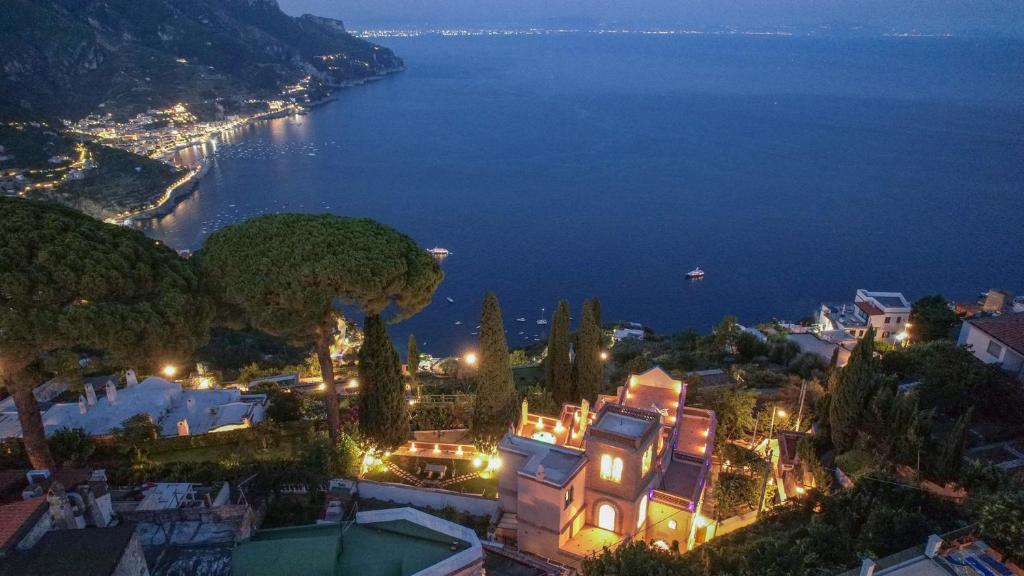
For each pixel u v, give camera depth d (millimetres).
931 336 69062
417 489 39531
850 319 94438
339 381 73000
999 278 145750
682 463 41219
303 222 43344
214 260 40562
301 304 38312
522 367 79000
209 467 37031
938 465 35188
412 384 63844
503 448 37438
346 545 27000
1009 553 26875
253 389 61344
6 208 33031
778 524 36750
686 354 76188
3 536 21359
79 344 31922
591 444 35812
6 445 37656
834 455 43156
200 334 37344
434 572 25031
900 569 26422
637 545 27734
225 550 27094
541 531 35000
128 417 46250
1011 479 32656
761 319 133750
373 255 40438
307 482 36750
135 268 34750
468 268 161625
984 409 43219
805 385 54156
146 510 29422
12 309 29922
